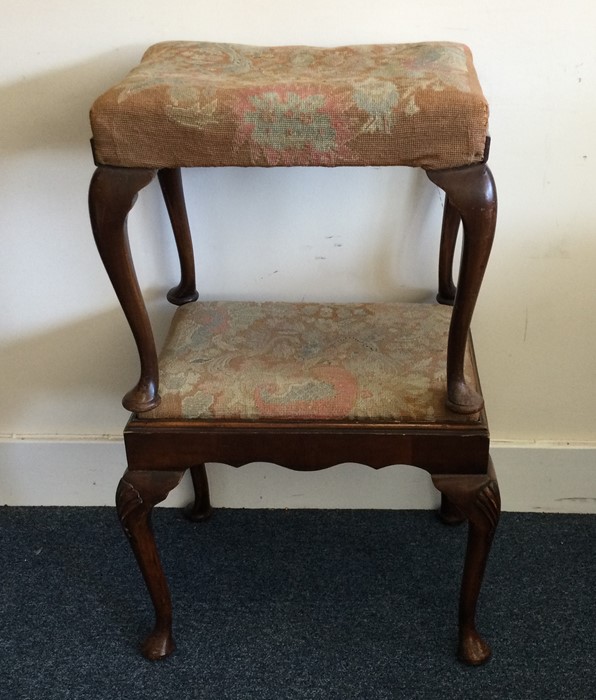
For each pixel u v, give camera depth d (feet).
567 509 4.91
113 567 4.67
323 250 4.21
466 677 3.98
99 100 2.82
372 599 4.41
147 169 2.89
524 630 4.21
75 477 4.99
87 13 3.66
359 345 3.65
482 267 2.93
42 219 4.18
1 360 4.65
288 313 3.91
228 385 3.43
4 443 4.89
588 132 3.79
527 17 3.55
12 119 3.91
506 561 4.59
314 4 3.60
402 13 3.60
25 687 4.02
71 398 4.78
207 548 4.76
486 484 3.43
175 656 4.14
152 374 3.37
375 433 3.35
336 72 3.13
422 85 2.79
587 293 4.23
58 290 4.41
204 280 4.35
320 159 2.84
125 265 3.06
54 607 4.44
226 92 2.80
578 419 4.66
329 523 4.91
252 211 4.11
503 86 3.72
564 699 3.87
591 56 3.61
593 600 4.35
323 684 3.98
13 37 3.71
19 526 4.95
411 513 4.96
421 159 2.80
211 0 3.61
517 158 3.88
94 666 4.11
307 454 3.43
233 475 4.90
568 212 4.00
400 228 4.11
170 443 3.44
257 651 4.16
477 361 4.51
